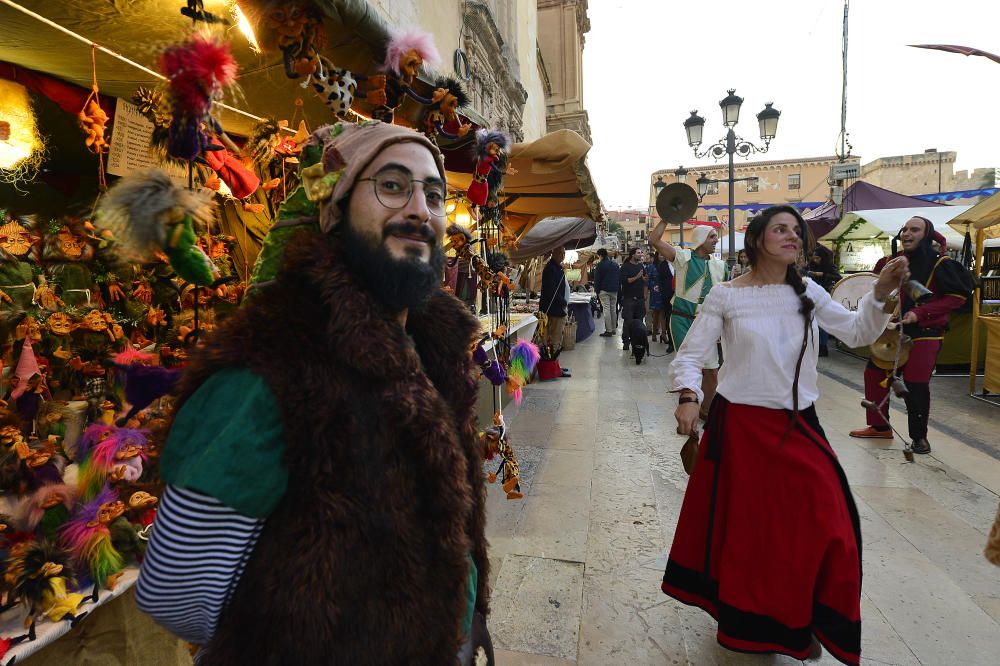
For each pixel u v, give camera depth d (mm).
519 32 16641
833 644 1804
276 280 838
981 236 6379
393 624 752
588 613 2371
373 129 882
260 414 724
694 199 5797
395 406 791
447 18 8977
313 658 710
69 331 1812
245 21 1469
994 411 5641
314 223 909
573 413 5715
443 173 963
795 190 48094
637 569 2717
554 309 7699
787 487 1886
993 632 2223
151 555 725
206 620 778
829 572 1818
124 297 2076
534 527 3156
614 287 12664
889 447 4430
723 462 2041
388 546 764
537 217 6430
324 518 725
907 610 2369
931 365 4207
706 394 4230
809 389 2002
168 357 1968
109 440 1571
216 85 922
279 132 1842
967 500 3449
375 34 1591
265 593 721
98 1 1504
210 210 927
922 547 2887
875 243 12680
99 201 844
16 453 1431
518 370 2512
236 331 779
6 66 2014
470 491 907
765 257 2064
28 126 2184
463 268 3055
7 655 1220
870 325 1961
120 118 2223
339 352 753
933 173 35062
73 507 1513
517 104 15125
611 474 3984
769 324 1993
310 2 1290
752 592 1894
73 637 1443
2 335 1649
